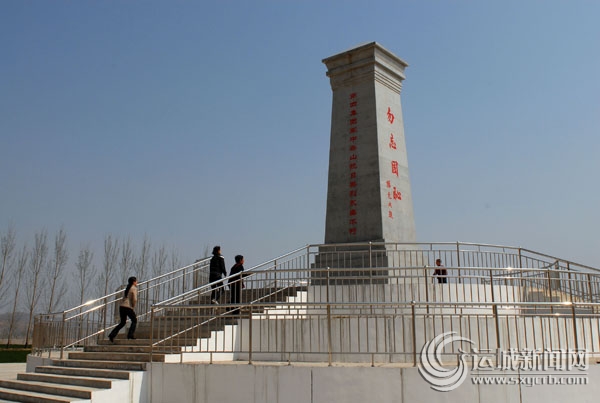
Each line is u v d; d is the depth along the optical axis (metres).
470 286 13.89
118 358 12.58
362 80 19.27
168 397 11.38
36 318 15.48
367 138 18.72
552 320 13.05
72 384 11.61
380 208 17.91
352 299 14.63
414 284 14.23
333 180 19.09
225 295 14.77
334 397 10.22
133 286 14.09
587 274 15.34
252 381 10.75
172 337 12.37
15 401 11.09
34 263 37.50
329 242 18.64
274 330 13.23
